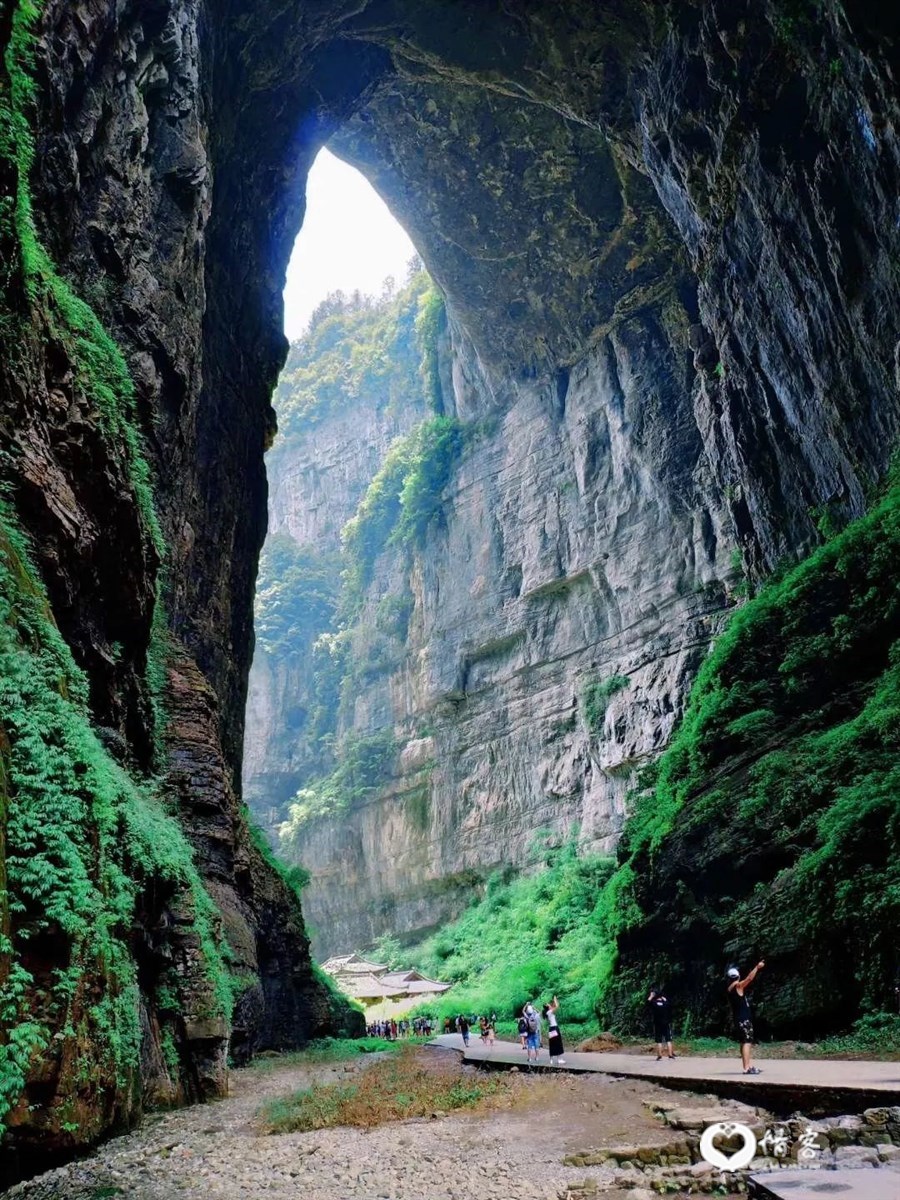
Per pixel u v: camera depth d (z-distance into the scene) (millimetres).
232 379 28328
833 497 29641
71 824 9109
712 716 24516
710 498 47531
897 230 24281
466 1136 10906
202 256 22203
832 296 27516
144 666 16281
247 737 91250
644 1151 9102
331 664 85188
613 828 49781
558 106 39625
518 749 58875
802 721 22000
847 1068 11469
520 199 47875
